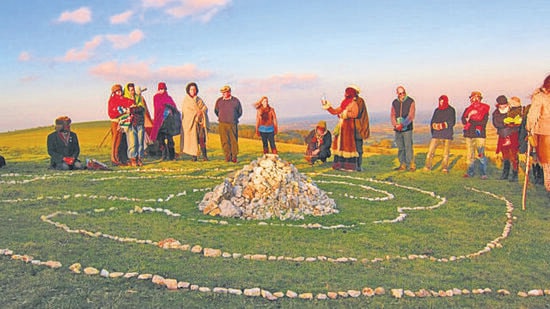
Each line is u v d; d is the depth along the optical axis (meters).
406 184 15.02
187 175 15.99
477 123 16.08
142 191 12.91
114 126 18.16
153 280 6.04
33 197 11.73
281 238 8.42
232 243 7.99
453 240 8.68
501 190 13.95
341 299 5.77
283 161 11.45
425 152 22.91
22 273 6.14
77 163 16.98
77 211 10.23
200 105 19.67
